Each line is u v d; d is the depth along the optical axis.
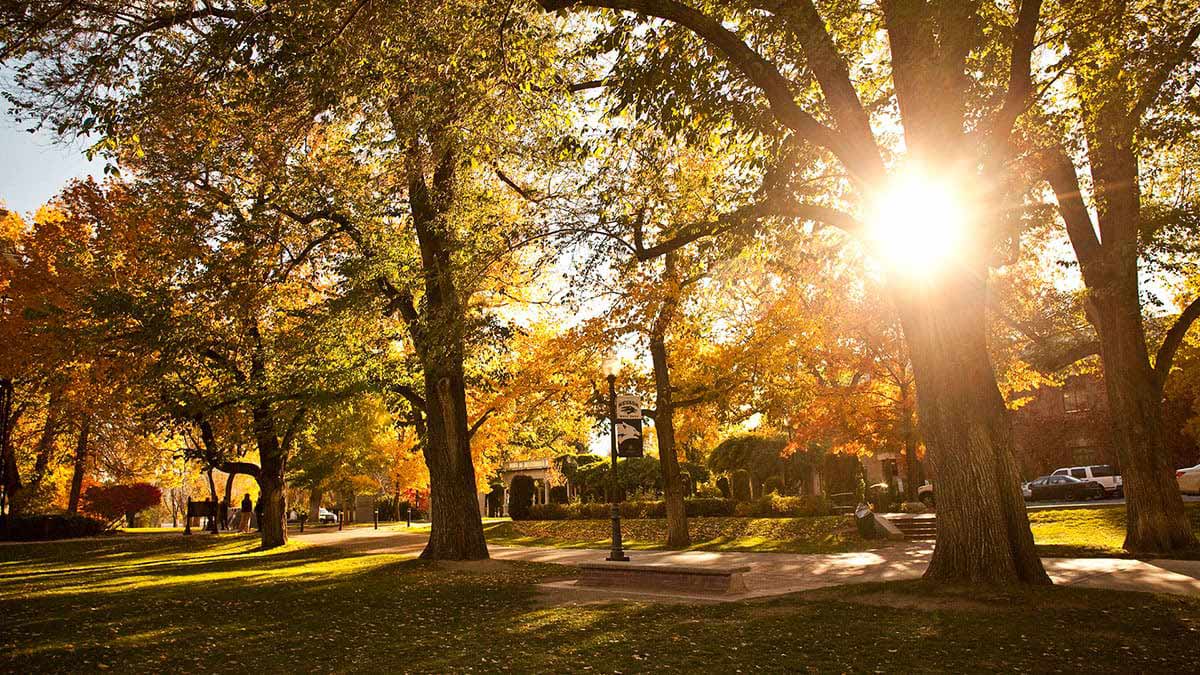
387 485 49.44
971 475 10.20
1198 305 15.77
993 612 8.84
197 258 17.55
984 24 9.90
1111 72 11.18
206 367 22.83
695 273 19.67
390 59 11.05
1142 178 15.48
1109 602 9.27
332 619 10.45
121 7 10.71
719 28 9.96
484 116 12.05
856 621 8.81
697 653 7.51
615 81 10.84
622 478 40.72
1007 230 11.52
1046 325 20.45
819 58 9.93
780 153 11.46
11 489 32.66
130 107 10.41
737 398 22.97
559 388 23.95
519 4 10.72
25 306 22.39
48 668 7.45
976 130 10.87
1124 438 15.84
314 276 20.55
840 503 30.34
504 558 20.06
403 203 17.86
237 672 7.22
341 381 19.28
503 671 7.00
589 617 9.92
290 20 9.76
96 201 23.39
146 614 11.00
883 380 27.34
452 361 16.98
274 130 12.59
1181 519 15.30
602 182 14.57
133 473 37.66
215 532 36.56
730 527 26.03
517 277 20.08
